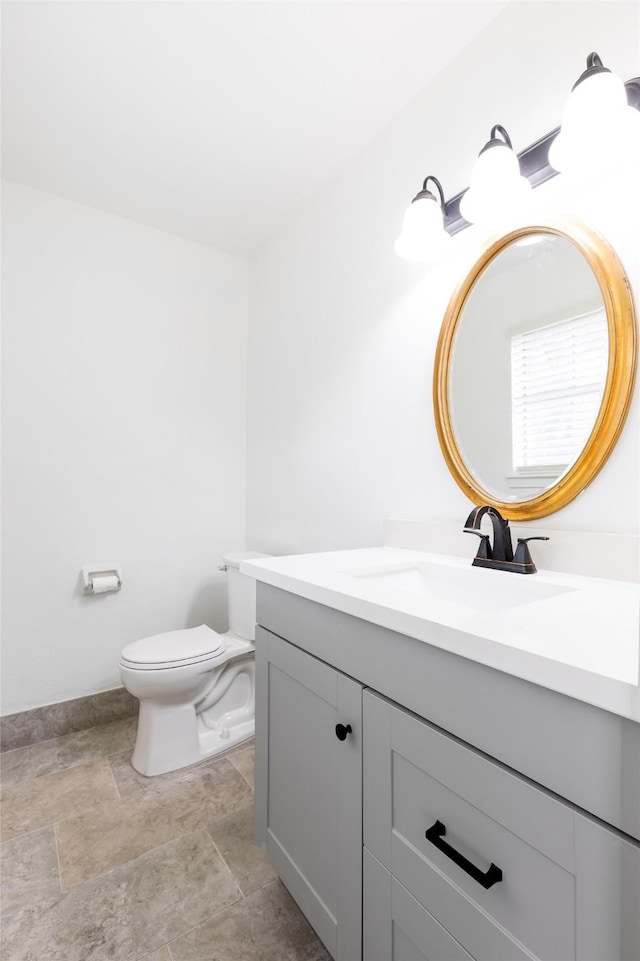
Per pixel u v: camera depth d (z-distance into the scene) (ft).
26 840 4.48
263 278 8.11
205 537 8.11
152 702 5.64
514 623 2.09
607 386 3.22
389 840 2.52
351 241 5.96
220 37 4.38
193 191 6.68
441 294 4.65
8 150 5.87
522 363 3.87
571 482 3.43
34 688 6.50
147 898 3.83
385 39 4.38
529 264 3.85
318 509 6.49
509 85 4.01
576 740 1.65
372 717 2.64
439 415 4.52
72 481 6.87
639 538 3.05
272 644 3.78
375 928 2.62
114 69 4.72
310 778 3.26
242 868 4.15
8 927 3.56
